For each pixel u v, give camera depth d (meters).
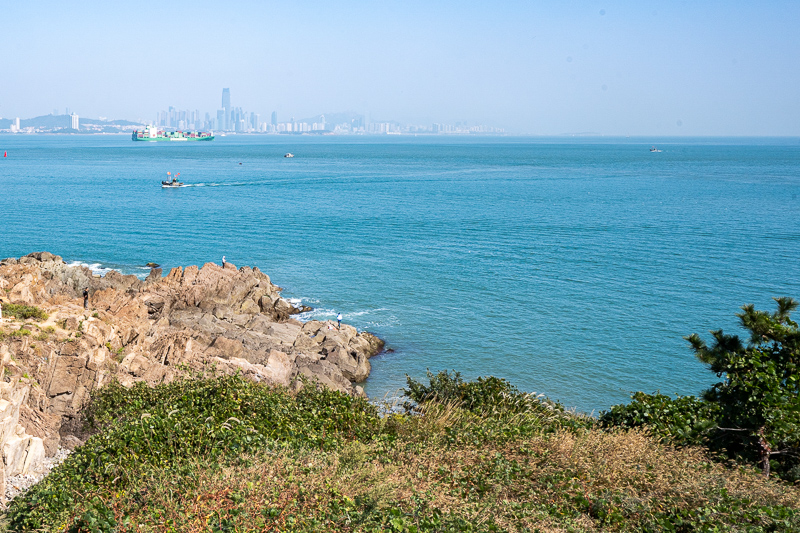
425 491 12.66
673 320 52.56
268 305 53.47
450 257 75.81
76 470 14.75
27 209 110.44
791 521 11.91
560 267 70.56
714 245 82.56
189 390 18.94
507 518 11.89
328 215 109.31
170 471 13.29
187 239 85.69
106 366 26.16
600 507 12.73
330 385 37.12
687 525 12.34
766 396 15.90
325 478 12.56
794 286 62.00
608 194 146.38
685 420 17.75
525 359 45.00
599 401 38.75
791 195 142.00
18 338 24.70
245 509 11.31
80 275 52.59
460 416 18.02
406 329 51.03
